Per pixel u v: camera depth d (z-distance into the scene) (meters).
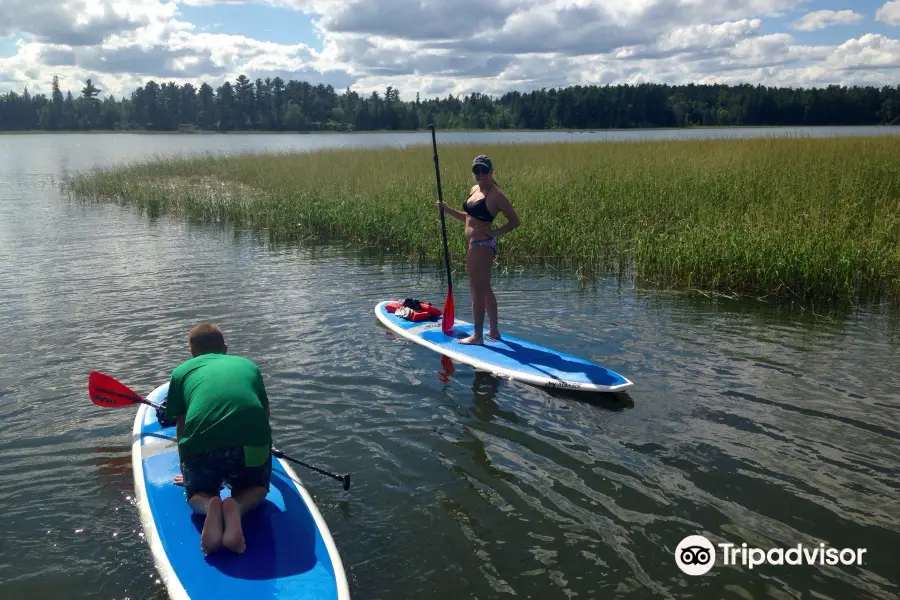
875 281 8.82
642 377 5.83
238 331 7.04
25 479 4.11
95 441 4.61
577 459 4.38
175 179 22.66
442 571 3.31
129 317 7.53
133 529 3.62
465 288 9.21
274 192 18.20
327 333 7.02
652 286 9.27
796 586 3.19
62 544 3.49
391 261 11.12
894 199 12.12
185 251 11.82
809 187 12.90
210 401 3.39
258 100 133.50
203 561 3.21
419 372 5.93
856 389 5.51
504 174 17.33
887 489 4.00
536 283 9.51
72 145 63.88
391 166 20.91
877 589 3.17
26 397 5.32
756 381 5.70
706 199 12.97
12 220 15.42
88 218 15.86
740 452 4.46
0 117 136.62
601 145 24.50
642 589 3.17
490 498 3.92
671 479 4.12
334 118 132.12
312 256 11.51
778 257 8.84
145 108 133.00
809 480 4.10
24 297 8.41
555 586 3.20
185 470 3.46
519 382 5.71
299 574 3.14
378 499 3.92
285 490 3.87
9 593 3.12
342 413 5.05
